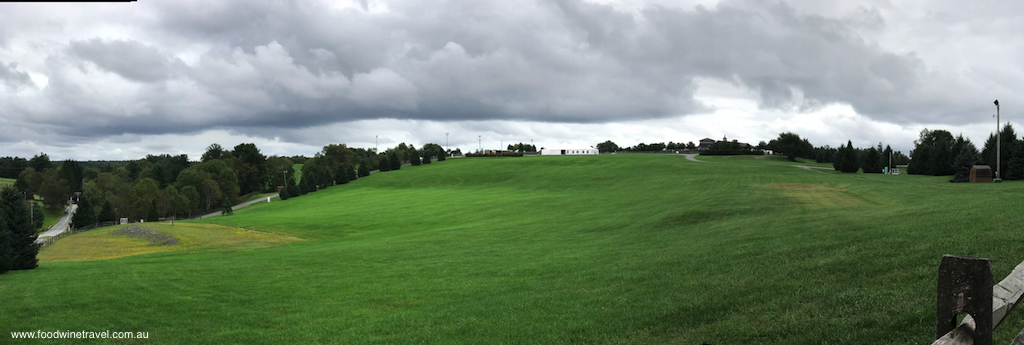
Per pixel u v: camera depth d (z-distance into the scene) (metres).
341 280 22.97
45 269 29.81
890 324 8.80
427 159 177.62
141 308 18.22
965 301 3.88
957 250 12.70
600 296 14.74
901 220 20.23
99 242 55.41
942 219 18.58
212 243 51.31
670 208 47.12
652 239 29.64
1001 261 11.17
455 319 14.16
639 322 11.71
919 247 13.79
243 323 15.84
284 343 13.38
